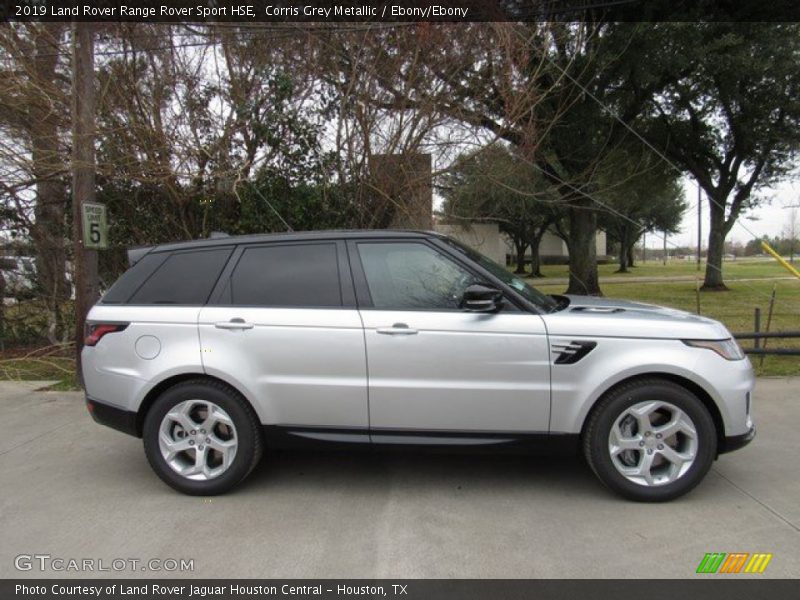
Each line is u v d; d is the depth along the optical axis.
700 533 3.36
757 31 13.84
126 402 4.02
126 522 3.62
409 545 3.28
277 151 8.59
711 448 3.67
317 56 8.53
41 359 9.06
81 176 7.20
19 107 8.52
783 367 7.53
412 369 3.78
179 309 4.02
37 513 3.77
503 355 3.72
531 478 4.21
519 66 8.70
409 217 8.80
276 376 3.88
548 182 15.51
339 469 4.45
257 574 3.01
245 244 4.16
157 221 9.12
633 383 3.71
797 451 4.64
